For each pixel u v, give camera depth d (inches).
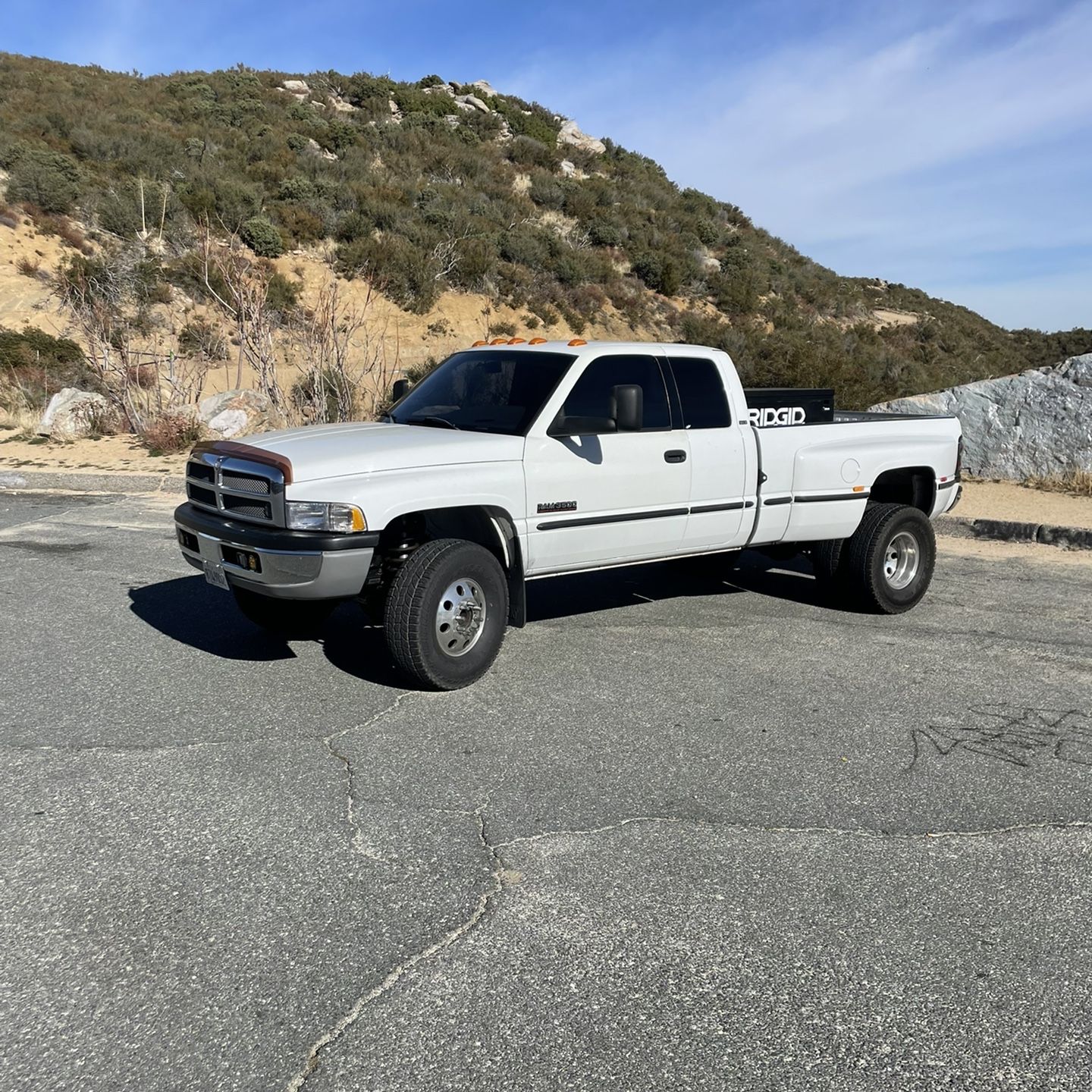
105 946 117.7
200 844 142.3
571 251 1378.0
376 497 193.0
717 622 269.9
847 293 1808.6
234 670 220.8
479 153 1734.7
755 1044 102.8
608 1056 100.5
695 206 1905.8
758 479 256.1
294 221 1170.6
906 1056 101.6
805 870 138.9
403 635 198.2
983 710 204.5
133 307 956.6
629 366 238.2
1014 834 151.3
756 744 184.1
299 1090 95.2
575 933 122.2
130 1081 95.9
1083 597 305.4
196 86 1791.3
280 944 118.6
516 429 220.5
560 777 167.8
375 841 144.3
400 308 1110.4
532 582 315.0
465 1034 103.4
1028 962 118.3
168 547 354.9
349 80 2063.2
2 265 1002.1
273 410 609.3
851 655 240.8
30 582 300.5
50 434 626.5
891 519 274.2
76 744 177.8
